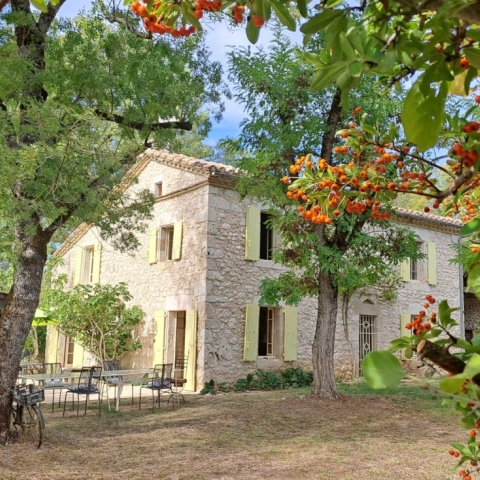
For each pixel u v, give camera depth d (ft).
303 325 41.65
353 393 32.73
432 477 16.61
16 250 20.85
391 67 4.32
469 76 4.51
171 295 39.86
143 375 37.01
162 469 17.62
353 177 7.82
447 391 2.99
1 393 20.70
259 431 23.38
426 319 4.93
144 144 24.61
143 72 22.81
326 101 27.96
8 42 20.12
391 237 30.27
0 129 18.66
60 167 19.47
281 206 29.53
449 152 6.40
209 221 37.42
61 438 21.97
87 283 49.49
